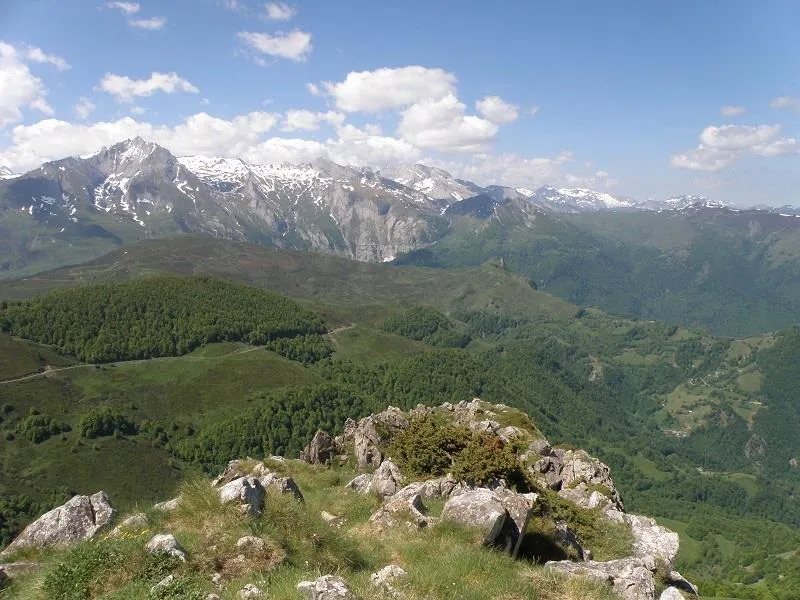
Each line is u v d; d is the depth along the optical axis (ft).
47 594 47.34
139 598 43.01
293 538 60.23
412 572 57.41
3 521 456.04
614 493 171.63
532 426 246.68
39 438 567.18
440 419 254.47
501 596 53.72
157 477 547.90
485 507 74.43
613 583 65.51
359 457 208.44
